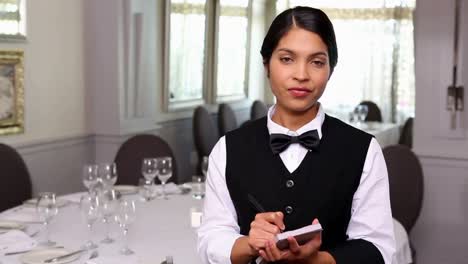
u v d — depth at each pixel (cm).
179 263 197
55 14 438
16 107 401
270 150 135
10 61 393
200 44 633
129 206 209
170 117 582
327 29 124
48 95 434
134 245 218
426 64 390
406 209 310
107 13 471
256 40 784
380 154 133
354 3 756
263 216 120
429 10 386
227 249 126
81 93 472
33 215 259
